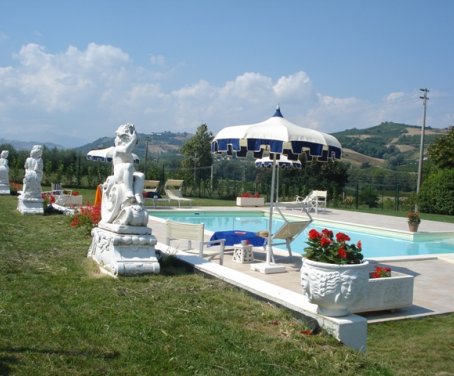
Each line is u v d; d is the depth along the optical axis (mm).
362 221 21672
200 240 9188
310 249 5277
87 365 4223
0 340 4629
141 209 7867
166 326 5320
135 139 8320
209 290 6836
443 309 7441
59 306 5832
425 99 32969
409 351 5688
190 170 39125
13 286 6637
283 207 26484
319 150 8883
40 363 4176
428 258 12008
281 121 9133
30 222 14242
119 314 5637
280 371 4367
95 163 34156
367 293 6855
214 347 4805
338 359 4738
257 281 6930
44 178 33500
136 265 7539
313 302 5293
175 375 4160
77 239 11188
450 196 28422
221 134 9414
